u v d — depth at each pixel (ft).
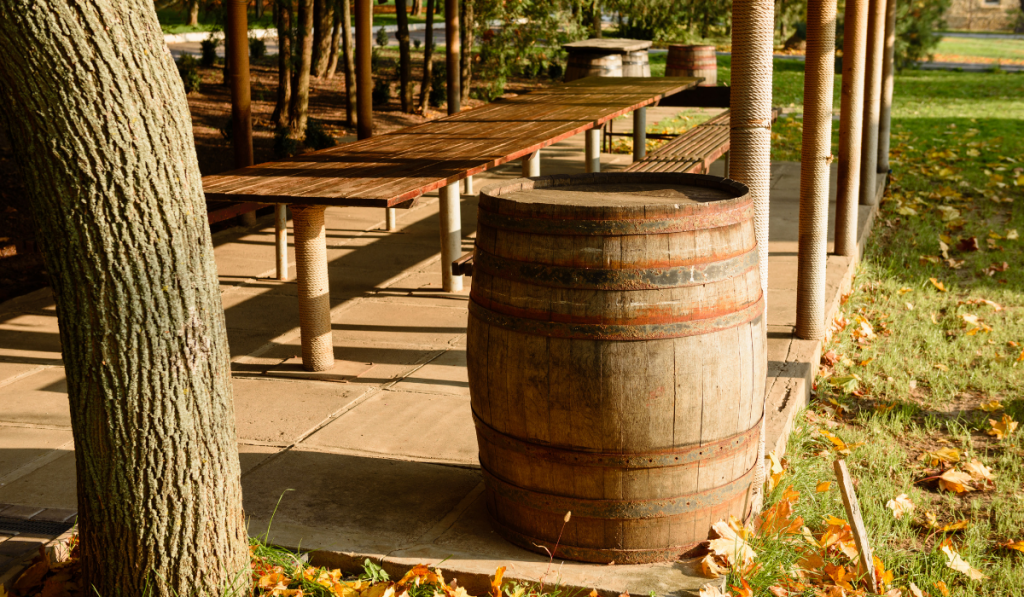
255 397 16.88
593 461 10.43
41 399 16.97
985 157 45.96
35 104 8.00
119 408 8.85
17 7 7.70
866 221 30.09
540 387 10.34
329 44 75.66
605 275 9.96
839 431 16.16
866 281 25.62
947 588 11.25
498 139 24.30
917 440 16.02
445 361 18.85
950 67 109.09
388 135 26.09
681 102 43.70
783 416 15.20
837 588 10.85
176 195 8.77
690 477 10.64
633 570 10.80
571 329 10.09
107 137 8.21
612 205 10.11
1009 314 22.79
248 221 31.60
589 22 91.09
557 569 10.84
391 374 18.10
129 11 8.22
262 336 20.57
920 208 34.91
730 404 10.53
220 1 64.03
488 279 10.80
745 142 13.64
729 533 10.99
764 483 12.97
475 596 10.80
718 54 113.50
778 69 96.78
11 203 31.09
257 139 48.11
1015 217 33.09
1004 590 11.57
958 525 12.76
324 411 16.12
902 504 13.29
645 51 57.52
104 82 8.11
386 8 180.34
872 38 30.45
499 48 71.26
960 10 194.08
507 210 10.48
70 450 14.67
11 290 24.41
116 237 8.46
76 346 8.75
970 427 16.57
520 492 11.05
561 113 29.48
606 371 10.05
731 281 10.34
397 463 13.91
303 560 11.12
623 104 31.76
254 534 11.64
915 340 21.16
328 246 28.81
